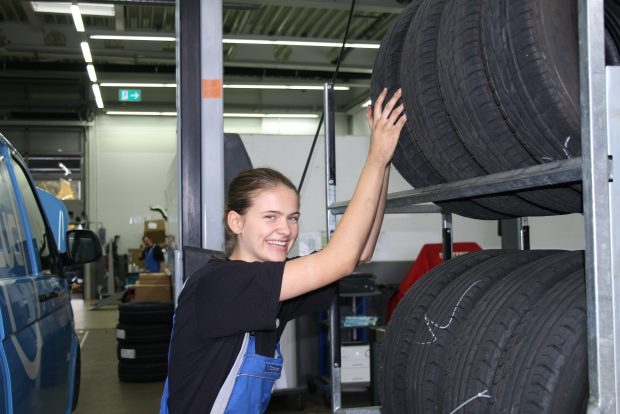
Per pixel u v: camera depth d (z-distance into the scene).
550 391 1.34
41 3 9.17
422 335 1.82
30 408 2.12
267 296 1.41
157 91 16.05
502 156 1.63
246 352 1.52
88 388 6.41
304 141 5.40
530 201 1.78
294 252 5.27
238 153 3.18
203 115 3.02
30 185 3.20
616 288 1.18
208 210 3.00
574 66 1.45
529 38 1.44
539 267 1.64
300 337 5.47
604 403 1.17
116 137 16.19
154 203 16.28
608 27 1.89
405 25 2.09
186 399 1.50
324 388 5.23
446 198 1.71
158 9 10.45
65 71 14.05
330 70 13.74
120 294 13.12
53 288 2.84
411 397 1.82
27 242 2.70
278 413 5.19
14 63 13.80
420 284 2.04
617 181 1.19
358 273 5.35
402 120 1.58
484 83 1.59
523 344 1.43
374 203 1.53
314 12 10.31
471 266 2.00
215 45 3.03
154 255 13.02
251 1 8.86
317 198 5.38
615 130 1.19
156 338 6.66
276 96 16.16
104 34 10.14
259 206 1.57
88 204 16.00
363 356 5.21
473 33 1.63
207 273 1.47
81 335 9.60
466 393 1.52
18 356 1.98
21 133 15.60
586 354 1.34
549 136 1.49
